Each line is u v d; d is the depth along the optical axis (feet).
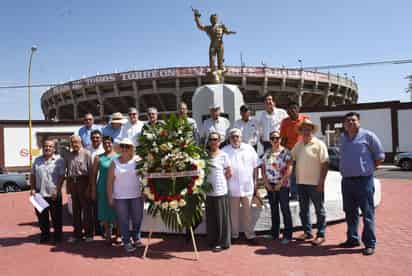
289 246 17.99
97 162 19.49
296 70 154.10
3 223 25.96
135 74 147.95
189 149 17.13
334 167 66.69
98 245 19.19
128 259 16.58
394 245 17.57
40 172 19.74
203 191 17.30
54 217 20.01
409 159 70.38
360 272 14.11
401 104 84.48
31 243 19.97
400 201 30.68
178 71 142.92
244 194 18.54
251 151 19.03
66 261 16.51
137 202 18.03
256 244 18.43
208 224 18.19
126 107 171.53
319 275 13.92
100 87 156.04
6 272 15.25
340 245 17.66
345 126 17.16
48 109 197.57
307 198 18.72
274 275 14.05
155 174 17.06
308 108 92.48
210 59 32.58
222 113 30.35
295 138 21.01
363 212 16.63
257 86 151.84
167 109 169.17
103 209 18.97
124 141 17.69
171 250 17.95
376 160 16.65
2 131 80.59
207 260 16.17
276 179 18.83
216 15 31.86
